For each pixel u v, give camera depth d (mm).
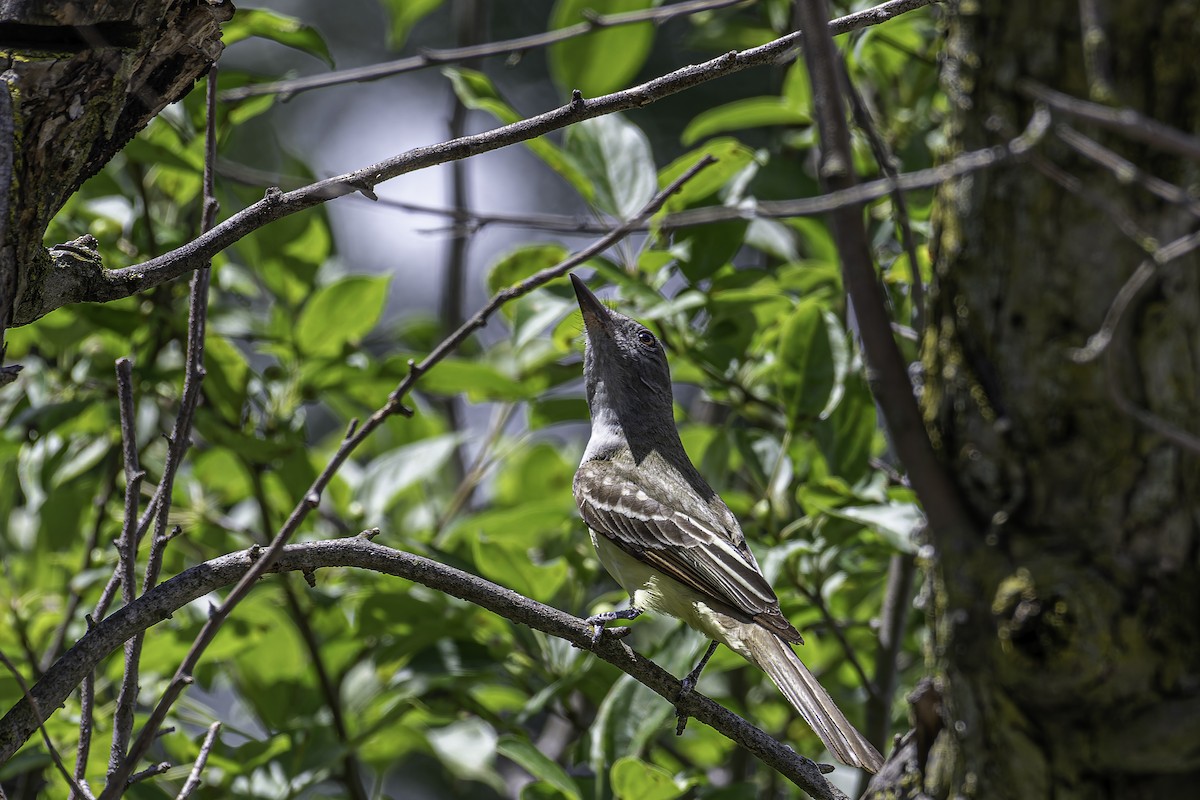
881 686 11414
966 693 5312
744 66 7180
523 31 21641
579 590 12344
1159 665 4941
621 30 13562
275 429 11805
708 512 10672
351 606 11359
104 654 6367
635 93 7055
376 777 12383
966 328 5301
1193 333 4949
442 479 16172
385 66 11164
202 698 16312
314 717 11938
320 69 21797
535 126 6949
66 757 9977
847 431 11031
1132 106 4891
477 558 11242
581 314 12195
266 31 11039
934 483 5207
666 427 11734
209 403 11578
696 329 12141
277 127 21406
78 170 6137
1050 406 5098
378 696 11281
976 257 5254
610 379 11766
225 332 12336
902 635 11508
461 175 16969
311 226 12805
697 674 9867
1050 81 5016
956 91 5332
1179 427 4965
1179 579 4988
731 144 11008
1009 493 5172
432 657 11398
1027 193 5082
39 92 5785
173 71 6395
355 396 12398
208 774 11203
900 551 10391
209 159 7605
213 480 12867
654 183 11547
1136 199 4922
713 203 12602
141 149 10664
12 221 5820
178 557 12016
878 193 4926
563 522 12555
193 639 11031
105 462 12922
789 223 12805
